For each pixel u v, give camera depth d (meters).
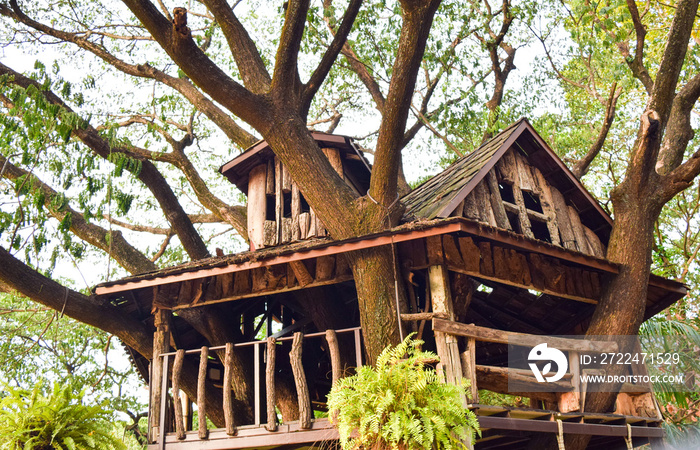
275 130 7.71
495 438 8.48
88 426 7.27
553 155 8.84
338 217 7.42
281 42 7.80
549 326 9.55
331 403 5.92
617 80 8.86
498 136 8.88
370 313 6.94
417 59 7.02
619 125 15.62
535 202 9.20
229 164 10.05
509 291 9.12
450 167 9.84
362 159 10.20
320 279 7.61
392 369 5.80
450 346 6.59
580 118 15.95
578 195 9.10
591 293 8.36
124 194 9.24
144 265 10.90
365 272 7.08
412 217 7.81
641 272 7.98
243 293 8.09
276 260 7.25
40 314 14.16
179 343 9.55
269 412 7.11
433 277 7.00
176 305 8.37
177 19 7.05
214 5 9.23
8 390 7.19
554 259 8.15
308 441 6.89
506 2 12.96
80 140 10.95
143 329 9.00
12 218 8.74
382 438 5.62
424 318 6.72
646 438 8.45
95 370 14.42
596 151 10.91
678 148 9.27
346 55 14.41
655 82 8.31
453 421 5.70
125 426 13.65
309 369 9.98
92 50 13.15
